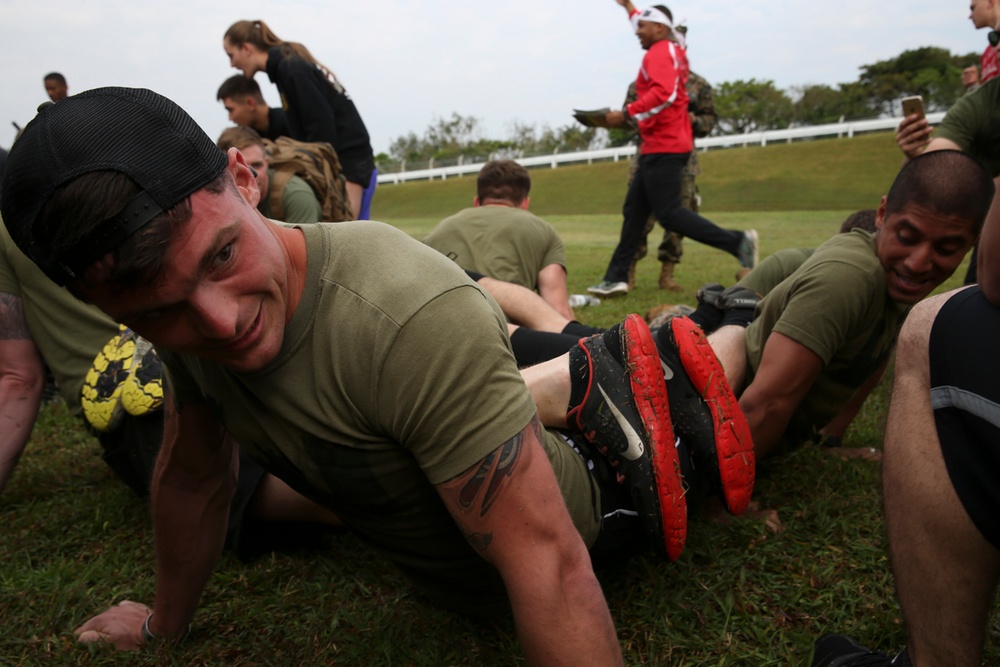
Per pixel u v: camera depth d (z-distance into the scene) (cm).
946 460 127
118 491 263
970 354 122
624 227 628
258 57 527
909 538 133
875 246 226
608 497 174
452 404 121
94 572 210
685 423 181
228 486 172
